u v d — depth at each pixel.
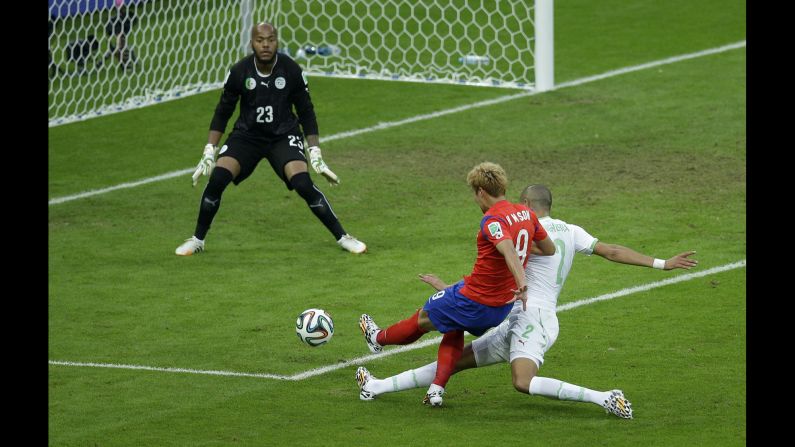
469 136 52.59
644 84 59.31
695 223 40.72
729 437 23.81
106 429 25.14
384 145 51.78
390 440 24.11
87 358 29.94
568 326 31.81
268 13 69.75
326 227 41.47
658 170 46.91
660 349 29.77
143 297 34.91
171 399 27.08
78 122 56.56
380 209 43.72
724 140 50.41
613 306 33.34
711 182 45.19
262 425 25.23
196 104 59.28
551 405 26.30
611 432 24.30
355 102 58.50
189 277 36.81
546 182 45.97
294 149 39.19
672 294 34.19
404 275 36.69
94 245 40.22
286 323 32.56
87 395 27.34
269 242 40.50
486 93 59.16
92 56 62.25
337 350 30.47
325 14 67.94
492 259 25.20
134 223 42.84
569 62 63.78
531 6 70.38
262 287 35.75
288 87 38.84
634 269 36.66
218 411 26.22
